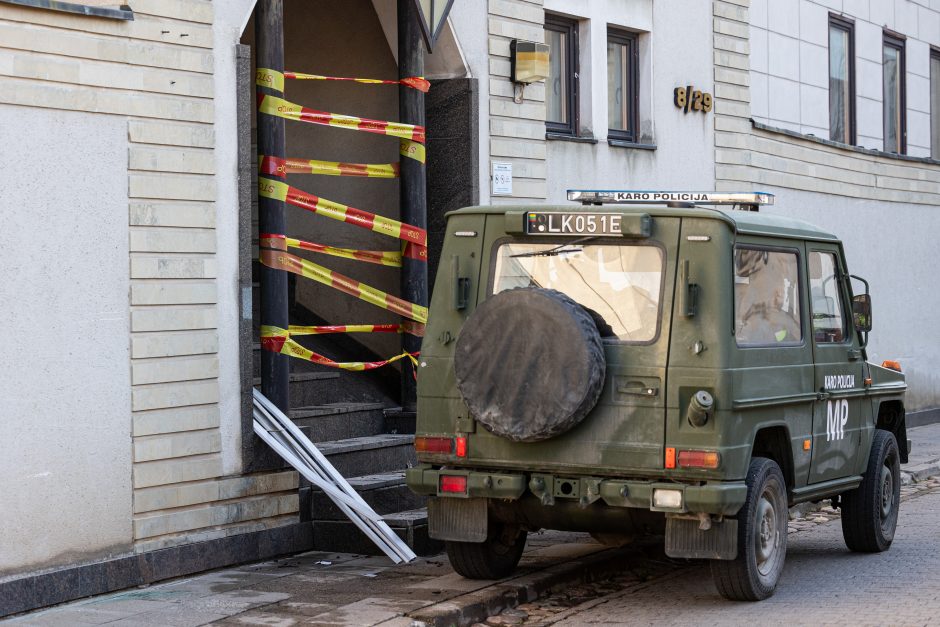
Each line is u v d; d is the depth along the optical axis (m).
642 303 7.70
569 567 8.78
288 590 8.05
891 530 9.92
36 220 7.67
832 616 7.57
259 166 9.56
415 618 7.25
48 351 7.71
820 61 17.55
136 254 8.27
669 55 14.22
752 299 7.98
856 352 9.45
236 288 8.96
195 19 8.68
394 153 11.88
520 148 11.98
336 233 12.15
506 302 7.64
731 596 7.94
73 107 7.89
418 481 8.08
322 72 12.13
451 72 11.48
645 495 7.49
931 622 7.35
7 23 7.54
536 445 7.75
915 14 20.05
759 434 8.12
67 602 7.69
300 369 11.07
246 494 8.97
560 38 13.05
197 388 8.64
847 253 17.70
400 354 11.12
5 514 7.44
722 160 15.05
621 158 13.46
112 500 8.07
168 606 7.62
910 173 19.34
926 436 17.50
